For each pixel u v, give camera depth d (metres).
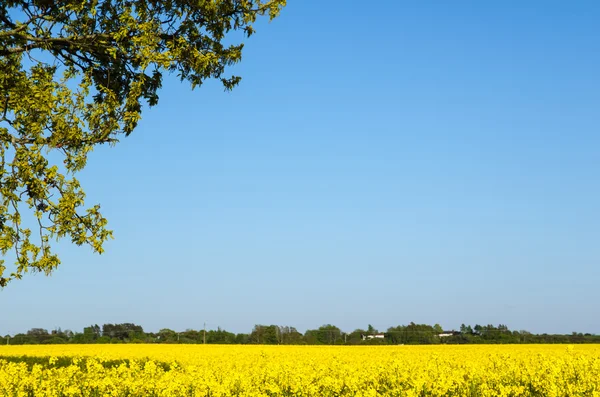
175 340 103.81
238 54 15.98
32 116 14.13
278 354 39.94
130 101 14.95
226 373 20.27
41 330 109.31
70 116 14.45
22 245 13.84
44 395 15.73
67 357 40.28
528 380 18.86
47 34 14.28
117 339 103.25
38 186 13.90
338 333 110.88
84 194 14.52
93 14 14.02
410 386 17.23
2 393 15.63
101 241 14.61
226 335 106.44
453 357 30.03
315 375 19.61
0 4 14.14
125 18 14.18
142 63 14.55
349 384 17.20
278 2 15.88
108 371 18.58
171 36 15.37
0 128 13.81
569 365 20.67
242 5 15.62
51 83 14.37
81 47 14.62
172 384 15.84
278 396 16.88
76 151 14.58
